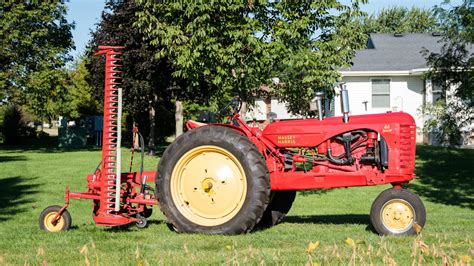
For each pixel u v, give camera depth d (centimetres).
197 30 1159
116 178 707
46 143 3916
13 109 3834
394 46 3030
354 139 715
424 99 2680
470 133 2189
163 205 705
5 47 2972
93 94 2622
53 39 3181
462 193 1501
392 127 701
